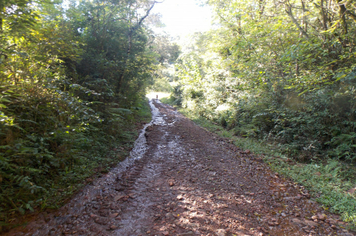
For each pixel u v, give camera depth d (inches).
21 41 183.9
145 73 449.4
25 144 148.0
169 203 143.5
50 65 216.8
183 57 768.3
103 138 255.6
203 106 557.6
